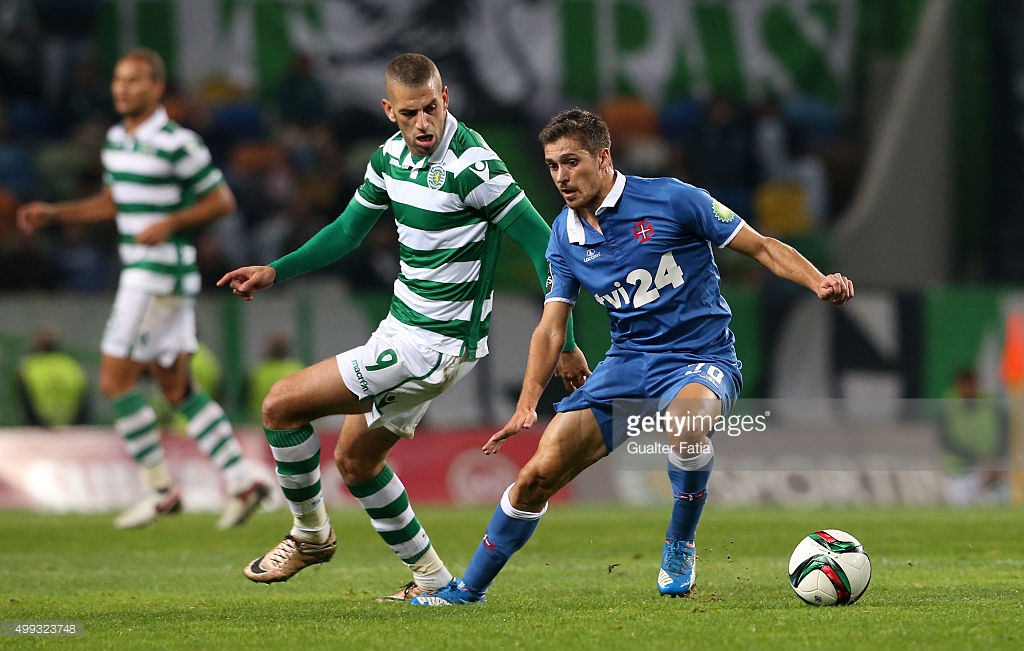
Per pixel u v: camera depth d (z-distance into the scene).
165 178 32.91
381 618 18.53
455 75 73.31
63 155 63.81
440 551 29.86
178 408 34.03
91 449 47.31
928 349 55.47
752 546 30.30
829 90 76.00
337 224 20.89
